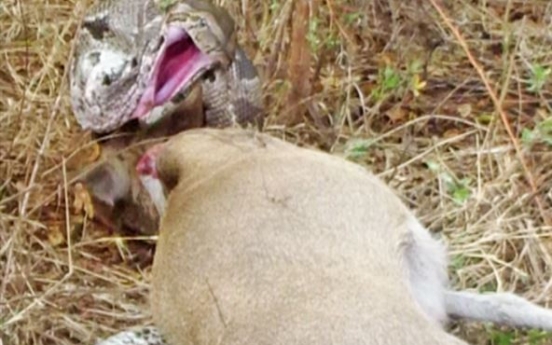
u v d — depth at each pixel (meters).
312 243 6.46
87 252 8.87
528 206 8.87
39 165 8.88
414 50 10.57
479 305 7.41
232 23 8.94
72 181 8.62
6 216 8.78
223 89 9.09
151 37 8.64
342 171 7.01
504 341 7.66
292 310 6.05
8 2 11.10
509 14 10.98
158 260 6.86
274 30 10.17
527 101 10.12
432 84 10.41
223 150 7.43
